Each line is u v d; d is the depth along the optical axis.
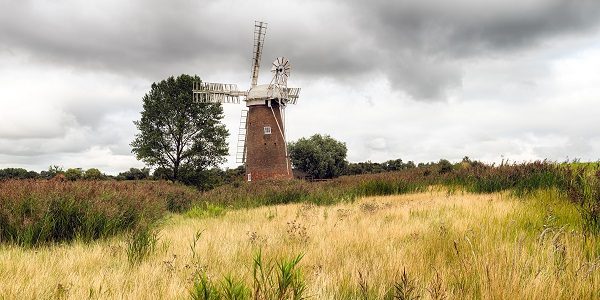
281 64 52.81
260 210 15.96
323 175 85.94
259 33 54.69
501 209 9.06
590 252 4.94
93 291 4.02
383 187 19.58
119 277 4.67
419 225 7.86
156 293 3.94
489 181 16.25
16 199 9.39
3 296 3.79
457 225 7.29
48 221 8.56
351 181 26.25
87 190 11.20
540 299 3.43
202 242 7.30
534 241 5.57
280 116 51.91
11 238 7.98
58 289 4.00
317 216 11.23
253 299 3.33
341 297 3.88
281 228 9.09
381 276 4.34
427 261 5.04
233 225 10.54
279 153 50.72
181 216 16.75
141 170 68.31
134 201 11.93
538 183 13.08
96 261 5.89
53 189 10.53
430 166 30.00
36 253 6.68
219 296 3.32
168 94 52.91
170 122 52.56
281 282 3.30
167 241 7.58
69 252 6.57
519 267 4.13
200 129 54.41
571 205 8.45
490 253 4.79
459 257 4.98
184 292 3.99
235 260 5.66
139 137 52.97
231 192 23.70
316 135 90.81
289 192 21.45
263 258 5.57
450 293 3.67
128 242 6.71
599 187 8.19
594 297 3.55
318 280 4.15
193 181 53.03
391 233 7.23
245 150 52.34
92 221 9.14
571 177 10.59
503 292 3.44
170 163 53.19
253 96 51.44
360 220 9.66
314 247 6.31
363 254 5.61
